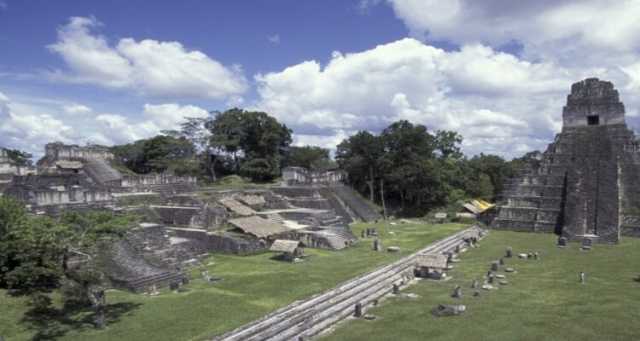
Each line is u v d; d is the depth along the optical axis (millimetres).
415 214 78875
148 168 91625
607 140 59188
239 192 63719
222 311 26000
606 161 56656
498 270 37250
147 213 48062
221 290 30453
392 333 23938
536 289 31312
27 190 38625
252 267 37594
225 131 89750
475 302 28844
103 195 44406
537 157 75875
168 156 86062
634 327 23625
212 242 44281
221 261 40000
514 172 93188
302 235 47844
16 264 26016
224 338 22188
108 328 23094
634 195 55188
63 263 26938
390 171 80188
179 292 29922
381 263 39062
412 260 40812
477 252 45281
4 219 26500
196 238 45438
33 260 25453
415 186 78062
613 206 51750
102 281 27234
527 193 61812
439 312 26688
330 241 45969
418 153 80250
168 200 52656
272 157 90188
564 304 27781
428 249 46125
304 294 29531
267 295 29297
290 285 31703
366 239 52906
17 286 25344
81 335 22109
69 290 24406
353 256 42562
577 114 63344
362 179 84750
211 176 89375
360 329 24766
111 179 60875
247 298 28625
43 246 25375
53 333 22172
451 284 33781
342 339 23391
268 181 89062
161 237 38219
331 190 74500
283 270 36406
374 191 84250
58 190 39594
